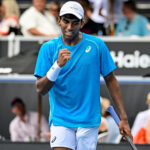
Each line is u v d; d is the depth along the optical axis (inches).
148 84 1039.0
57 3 1062.4
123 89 1047.6
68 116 477.1
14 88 1075.9
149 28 1113.4
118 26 1027.9
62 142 476.1
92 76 476.7
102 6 1011.3
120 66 991.6
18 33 1058.1
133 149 483.8
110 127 840.9
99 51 480.7
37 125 973.2
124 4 1019.3
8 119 1071.6
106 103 869.8
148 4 1231.5
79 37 478.9
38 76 485.1
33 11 1058.7
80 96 476.1
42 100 1068.5
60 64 446.6
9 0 1097.4
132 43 988.6
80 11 453.4
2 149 761.0
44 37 1012.5
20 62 896.3
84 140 478.9
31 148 761.0
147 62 987.9
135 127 902.4
